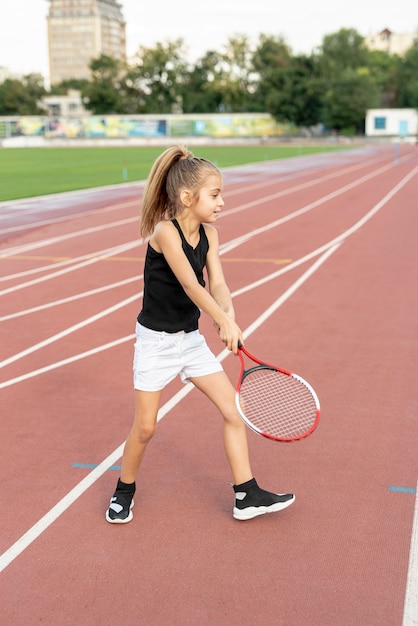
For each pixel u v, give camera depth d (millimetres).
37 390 5973
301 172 36000
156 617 3057
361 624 2998
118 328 7957
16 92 119000
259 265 11773
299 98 94562
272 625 2994
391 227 16266
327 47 114312
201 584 3287
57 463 4594
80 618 3061
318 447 4801
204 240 3607
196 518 3893
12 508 4027
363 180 30609
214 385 3717
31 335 7711
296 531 3746
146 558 3508
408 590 3227
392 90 112500
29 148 84688
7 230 16594
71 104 121562
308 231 15766
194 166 3393
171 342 3596
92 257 12789
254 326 8008
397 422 5211
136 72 109438
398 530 3740
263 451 4754
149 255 3531
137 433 3717
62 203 22484
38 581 3332
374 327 7914
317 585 3268
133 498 4102
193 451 4750
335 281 10438
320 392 5848
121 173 36656
